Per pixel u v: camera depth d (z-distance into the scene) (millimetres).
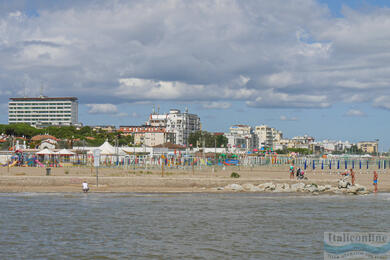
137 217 42219
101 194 59594
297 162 134250
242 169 114250
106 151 109125
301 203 53281
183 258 28500
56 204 49781
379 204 52906
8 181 65438
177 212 45344
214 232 35969
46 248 30469
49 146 149375
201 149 164750
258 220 41344
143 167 103688
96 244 31703
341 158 157125
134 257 28594
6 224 38062
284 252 30312
